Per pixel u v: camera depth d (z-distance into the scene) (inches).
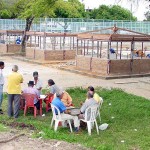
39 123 535.5
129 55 1203.2
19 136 427.5
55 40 1501.0
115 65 1040.2
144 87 875.4
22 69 1156.5
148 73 1067.9
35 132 472.1
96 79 981.8
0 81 596.7
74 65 1216.8
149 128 523.2
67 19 2773.1
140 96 747.4
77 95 747.4
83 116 498.0
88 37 1099.3
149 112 609.9
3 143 398.3
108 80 970.7
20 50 1626.5
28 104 580.4
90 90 532.1
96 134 493.0
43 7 1082.7
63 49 1387.8
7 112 594.9
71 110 512.4
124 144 450.3
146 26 2851.9
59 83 899.4
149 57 1139.9
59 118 495.5
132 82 943.0
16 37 1889.8
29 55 1440.7
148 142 458.3
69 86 852.6
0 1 1776.6
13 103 588.1
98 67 1056.2
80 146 407.2
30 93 578.9
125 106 647.8
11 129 476.7
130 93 782.5
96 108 498.3
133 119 572.1
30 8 1515.7
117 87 853.8
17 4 1731.1
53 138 443.5
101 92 764.6
